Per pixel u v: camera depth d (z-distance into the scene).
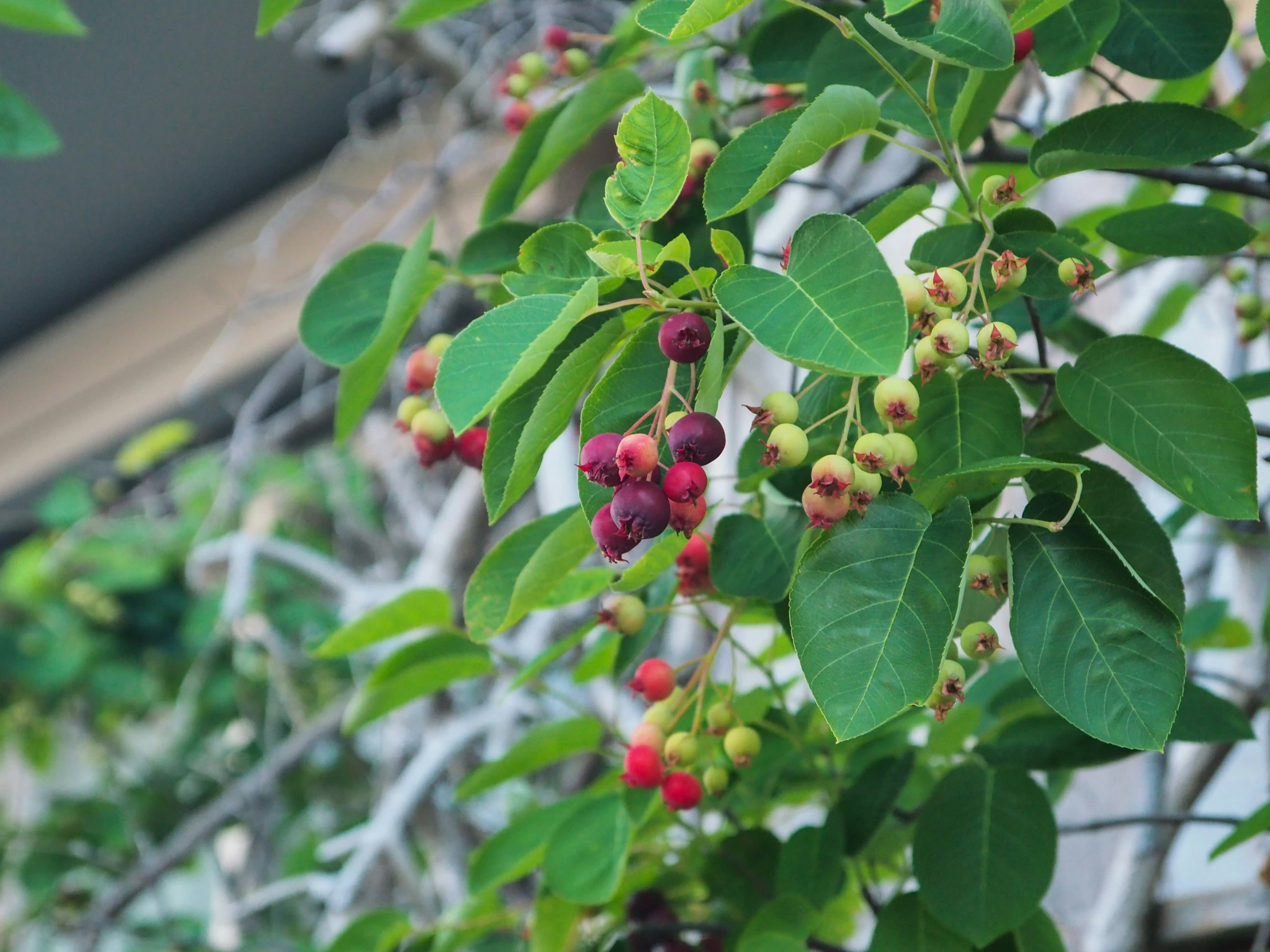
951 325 0.39
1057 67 0.45
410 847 1.15
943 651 0.37
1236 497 0.39
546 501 0.90
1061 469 0.40
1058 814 0.86
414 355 0.47
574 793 0.93
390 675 0.52
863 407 0.42
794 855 0.48
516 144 0.50
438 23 1.01
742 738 0.47
